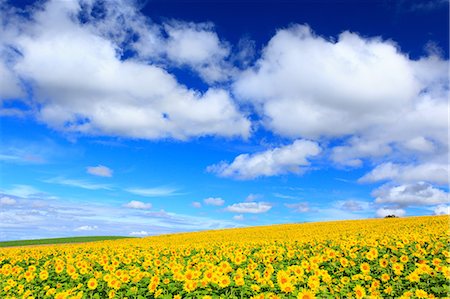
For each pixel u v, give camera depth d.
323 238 24.20
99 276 14.20
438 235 20.19
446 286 11.04
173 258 18.61
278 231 37.88
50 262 20.62
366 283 12.64
